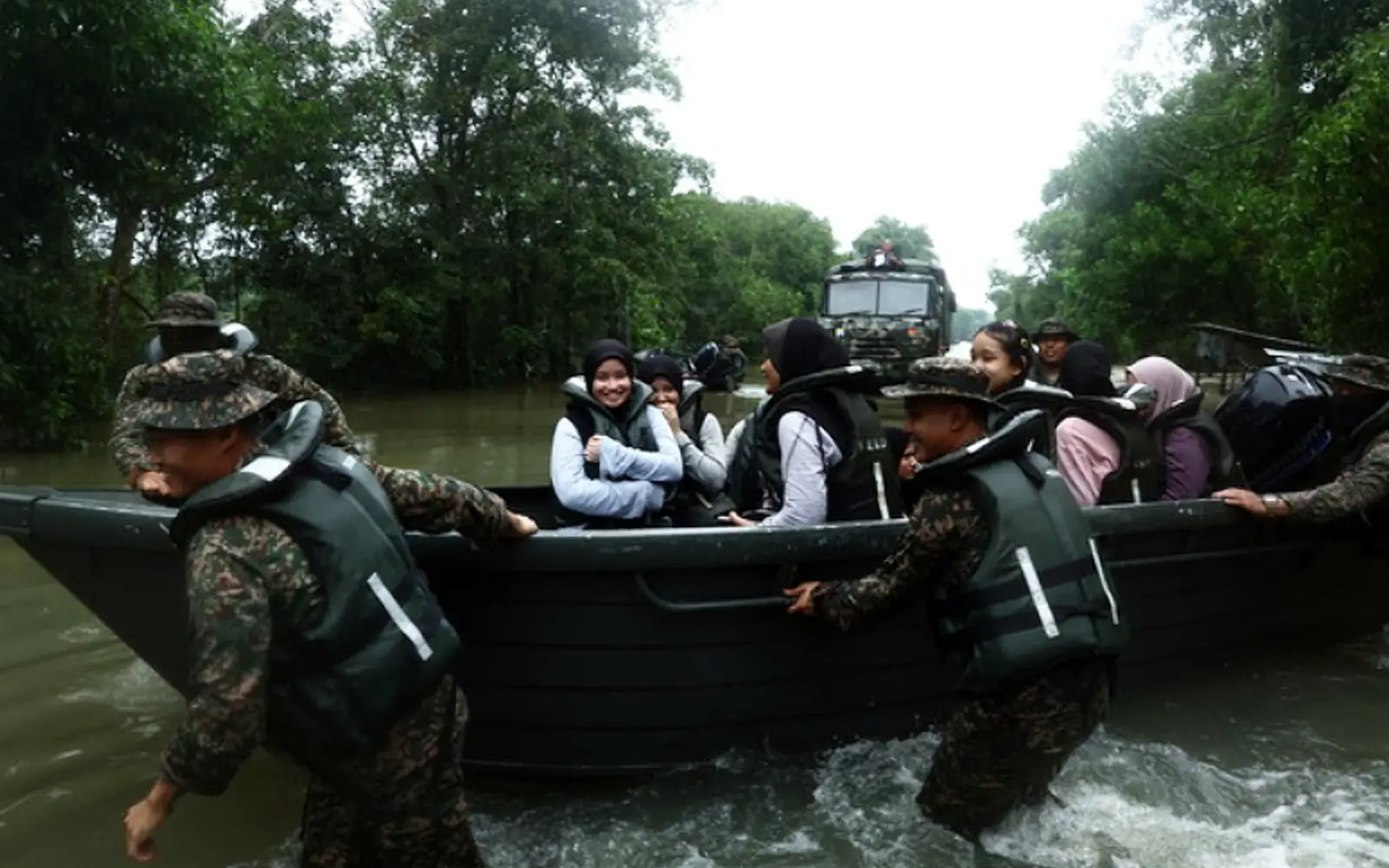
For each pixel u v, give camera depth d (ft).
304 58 61.26
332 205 63.62
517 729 11.23
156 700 13.16
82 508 10.12
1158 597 14.11
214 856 9.75
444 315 70.44
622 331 79.97
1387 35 32.09
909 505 13.53
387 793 7.84
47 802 10.63
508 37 67.62
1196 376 52.65
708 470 14.42
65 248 34.06
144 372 12.30
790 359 12.18
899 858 9.93
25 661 14.35
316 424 7.77
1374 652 16.20
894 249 59.88
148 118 32.24
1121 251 72.08
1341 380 15.67
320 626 7.30
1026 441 10.18
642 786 11.45
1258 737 12.87
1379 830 10.46
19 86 29.71
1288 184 39.78
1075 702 9.68
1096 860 9.84
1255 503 13.85
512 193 67.82
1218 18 51.70
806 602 10.76
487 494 9.75
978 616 9.61
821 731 11.97
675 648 11.00
